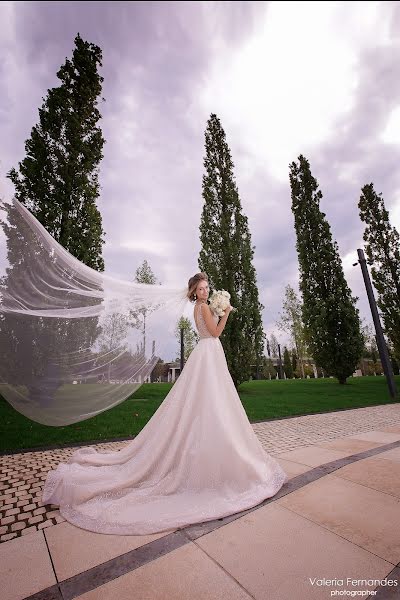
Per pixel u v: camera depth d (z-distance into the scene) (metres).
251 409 9.02
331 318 17.52
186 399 3.07
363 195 19.38
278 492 2.76
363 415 7.84
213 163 16.88
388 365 11.59
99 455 3.29
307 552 1.83
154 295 3.61
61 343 2.90
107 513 2.37
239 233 15.47
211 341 3.34
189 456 2.84
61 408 2.91
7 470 4.00
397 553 1.78
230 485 2.72
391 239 18.20
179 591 1.54
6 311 2.63
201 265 15.42
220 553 1.86
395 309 17.55
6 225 2.66
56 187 9.90
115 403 3.20
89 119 11.45
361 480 2.99
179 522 2.20
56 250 2.95
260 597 1.47
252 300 14.73
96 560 1.86
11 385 2.69
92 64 11.98
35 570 1.79
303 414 8.29
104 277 3.33
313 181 20.12
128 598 1.51
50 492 2.88
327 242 18.89
